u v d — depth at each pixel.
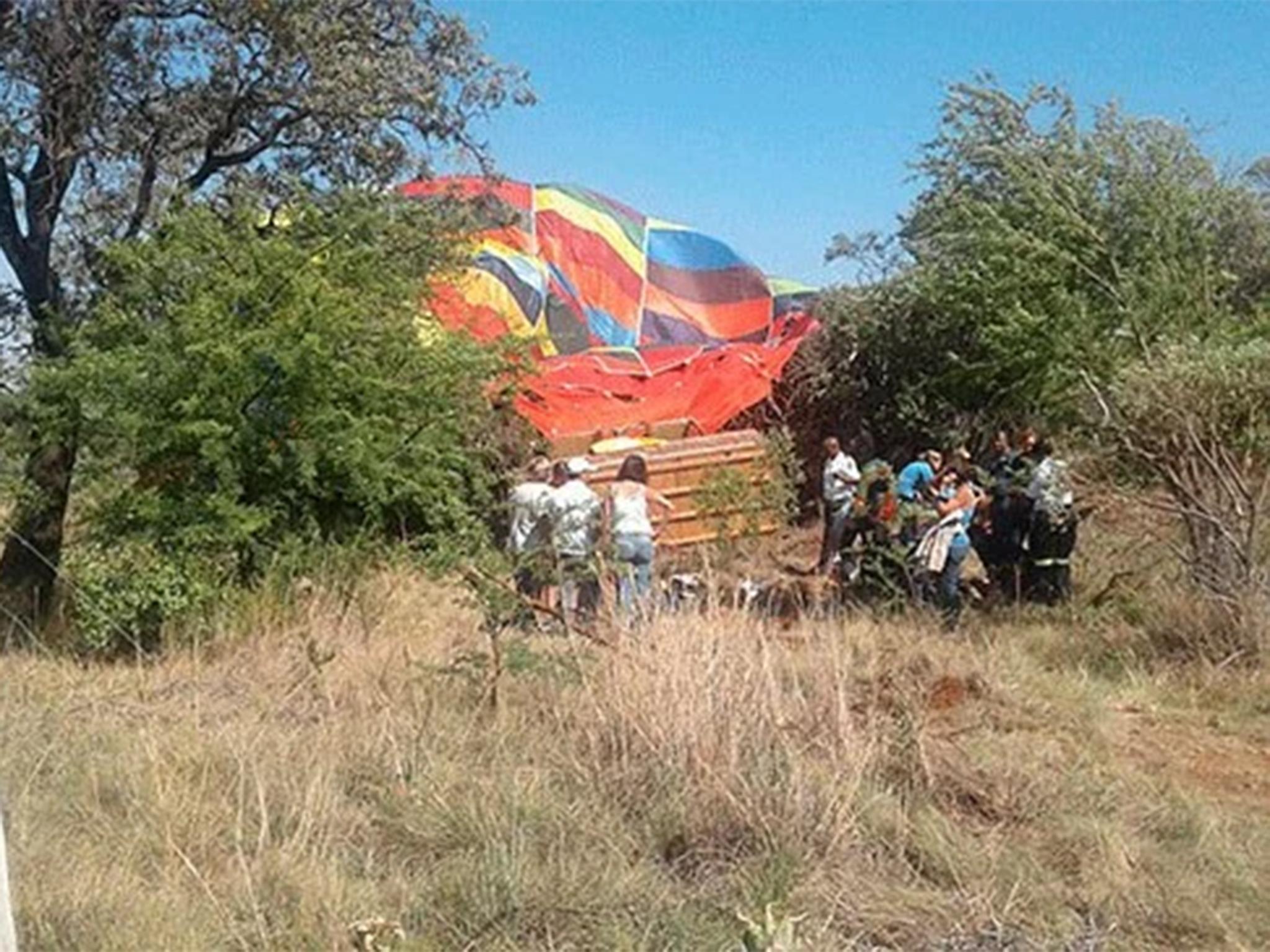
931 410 21.50
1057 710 9.35
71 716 8.58
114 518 12.82
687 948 5.70
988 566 13.78
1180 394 11.34
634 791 7.18
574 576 10.04
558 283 25.33
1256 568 11.26
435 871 6.44
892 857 6.71
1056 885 6.53
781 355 23.34
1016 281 17.45
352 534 13.21
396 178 15.95
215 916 5.80
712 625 8.21
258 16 14.74
